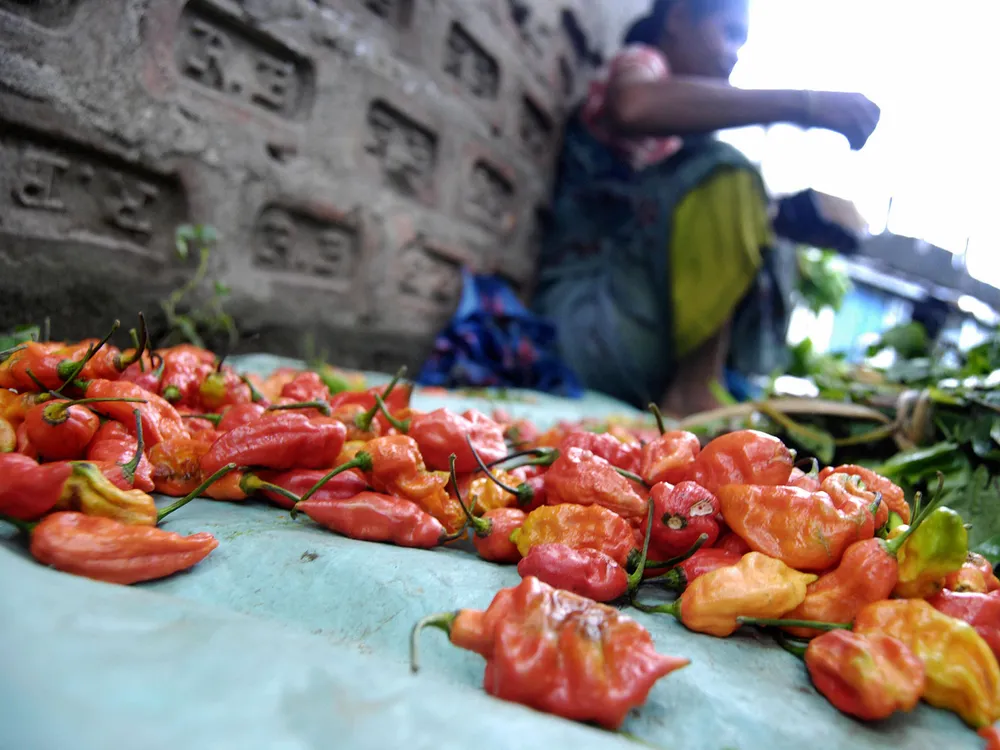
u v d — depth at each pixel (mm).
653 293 1084
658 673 191
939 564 235
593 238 1184
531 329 1045
